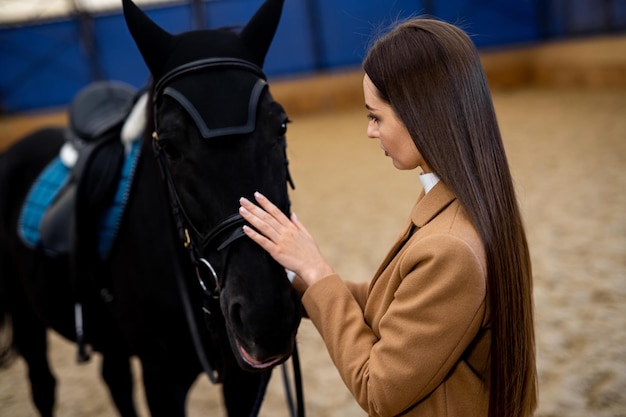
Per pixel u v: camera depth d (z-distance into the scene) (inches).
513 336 46.6
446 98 45.9
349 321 50.4
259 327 53.8
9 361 121.7
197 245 63.0
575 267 159.9
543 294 147.6
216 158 57.5
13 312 114.6
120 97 111.9
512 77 580.1
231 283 55.9
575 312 136.7
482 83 47.3
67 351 165.0
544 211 208.2
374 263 185.9
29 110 576.7
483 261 45.5
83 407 133.5
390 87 46.9
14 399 141.2
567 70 518.9
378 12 608.1
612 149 276.2
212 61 62.1
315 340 147.3
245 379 77.9
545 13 601.9
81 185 85.0
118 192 83.3
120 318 85.5
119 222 81.4
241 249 56.0
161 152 66.9
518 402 48.0
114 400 107.1
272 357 54.4
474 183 45.8
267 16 67.0
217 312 67.2
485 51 609.0
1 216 112.7
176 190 62.6
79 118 105.4
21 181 113.2
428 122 45.9
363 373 48.3
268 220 53.4
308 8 603.8
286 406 121.2
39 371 117.1
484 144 46.6
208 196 57.7
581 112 382.6
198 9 579.8
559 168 259.8
